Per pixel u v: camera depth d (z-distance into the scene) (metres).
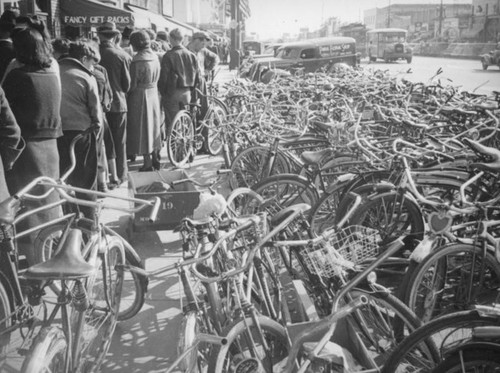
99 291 3.62
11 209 3.00
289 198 5.23
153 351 3.74
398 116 6.89
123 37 9.27
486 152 4.34
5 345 3.00
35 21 4.40
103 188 6.70
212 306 2.97
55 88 4.47
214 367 2.67
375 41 42.41
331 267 3.19
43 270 2.54
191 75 8.72
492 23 54.38
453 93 7.74
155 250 5.40
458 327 2.71
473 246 3.53
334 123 6.16
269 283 3.54
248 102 9.08
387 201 4.44
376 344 3.29
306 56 21.52
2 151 3.99
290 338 2.84
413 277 3.52
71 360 2.74
